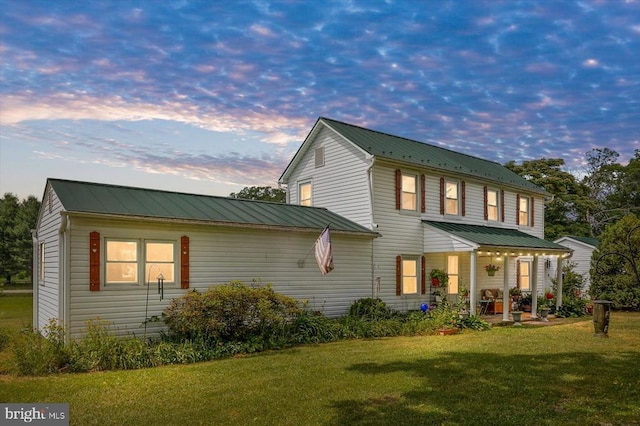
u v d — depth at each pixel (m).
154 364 9.36
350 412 6.23
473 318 15.05
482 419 5.96
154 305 11.32
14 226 41.53
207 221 12.14
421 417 6.03
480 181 20.56
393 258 17.02
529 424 5.80
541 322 16.88
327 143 18.47
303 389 7.37
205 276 12.29
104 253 10.68
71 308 10.10
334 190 17.94
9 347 10.48
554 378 8.13
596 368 8.92
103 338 9.52
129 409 6.38
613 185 47.72
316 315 14.05
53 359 8.73
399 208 17.27
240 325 11.21
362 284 16.06
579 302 19.86
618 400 6.86
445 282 18.23
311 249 14.73
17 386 7.58
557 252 19.09
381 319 14.69
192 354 9.87
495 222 21.39
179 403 6.64
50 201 12.60
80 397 6.95
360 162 16.91
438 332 13.71
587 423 5.85
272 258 13.76
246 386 7.56
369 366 9.04
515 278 22.83
